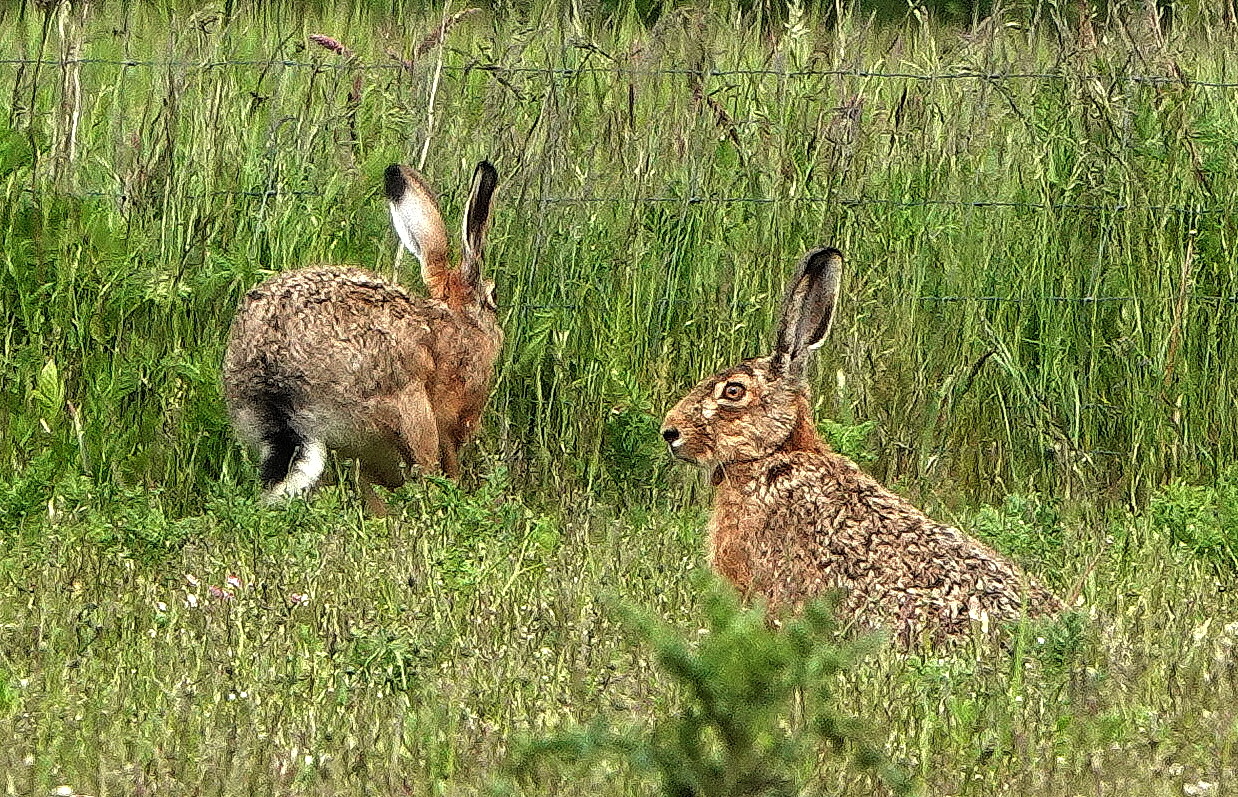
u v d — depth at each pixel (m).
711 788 6.51
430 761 8.13
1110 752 8.25
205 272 15.23
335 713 8.89
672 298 16.14
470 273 15.19
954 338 16.22
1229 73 17.36
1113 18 17.11
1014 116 16.88
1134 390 15.92
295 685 9.32
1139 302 16.08
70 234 15.04
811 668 6.60
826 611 7.14
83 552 12.04
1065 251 16.36
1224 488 13.11
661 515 14.31
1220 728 8.54
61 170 15.40
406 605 10.86
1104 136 16.42
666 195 16.33
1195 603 11.14
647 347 16.05
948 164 16.56
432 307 14.77
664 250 16.20
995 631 9.95
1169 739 8.52
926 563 10.56
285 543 12.55
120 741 8.29
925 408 15.95
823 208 16.34
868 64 18.12
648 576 11.96
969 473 16.09
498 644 10.20
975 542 10.96
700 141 16.39
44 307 15.03
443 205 16.67
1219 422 15.94
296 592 11.33
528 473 15.48
